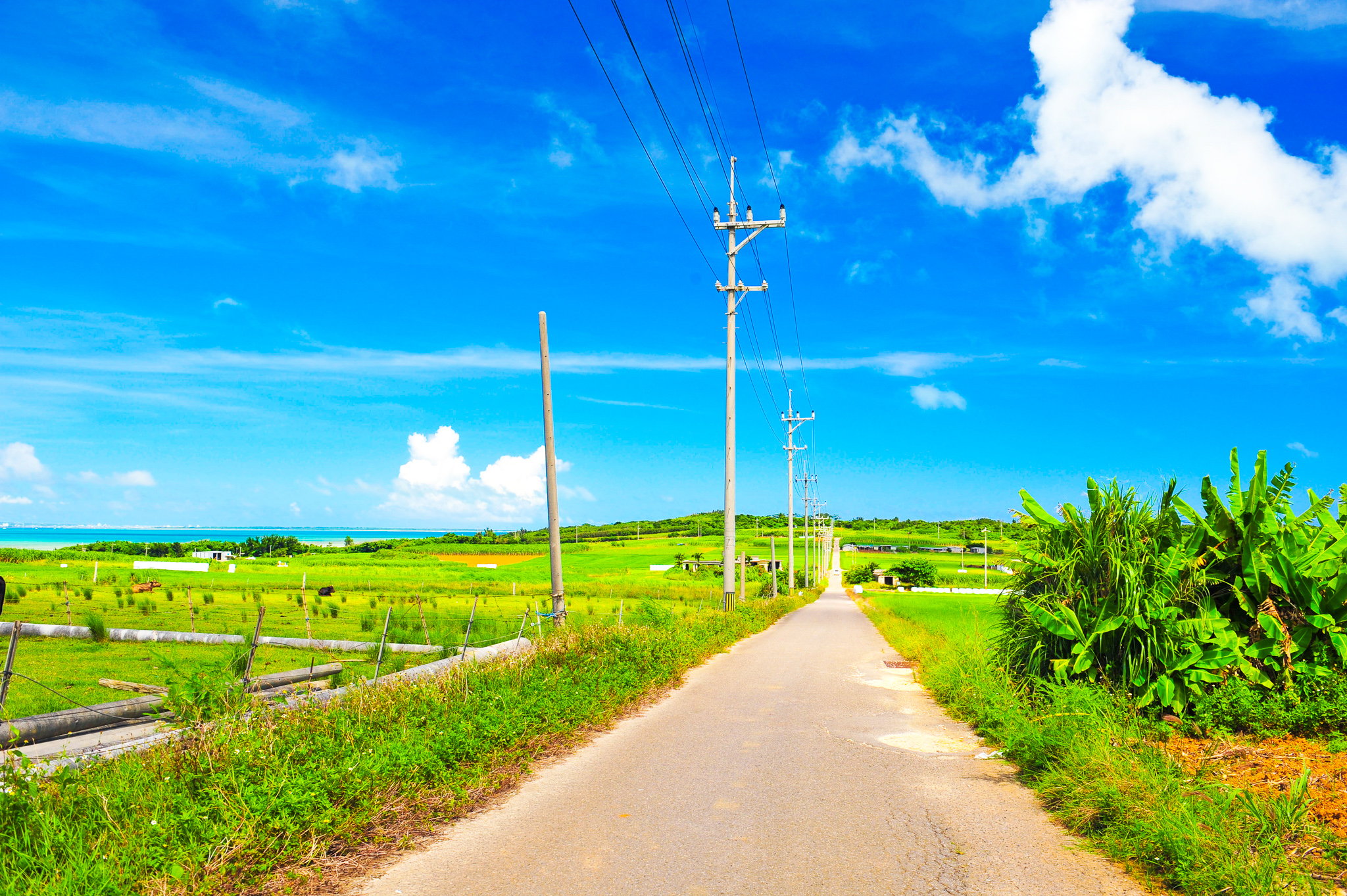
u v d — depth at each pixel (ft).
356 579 198.90
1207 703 23.43
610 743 28.07
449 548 496.23
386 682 29.86
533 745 26.14
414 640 62.95
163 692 37.09
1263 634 24.81
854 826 18.53
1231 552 25.55
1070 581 27.63
